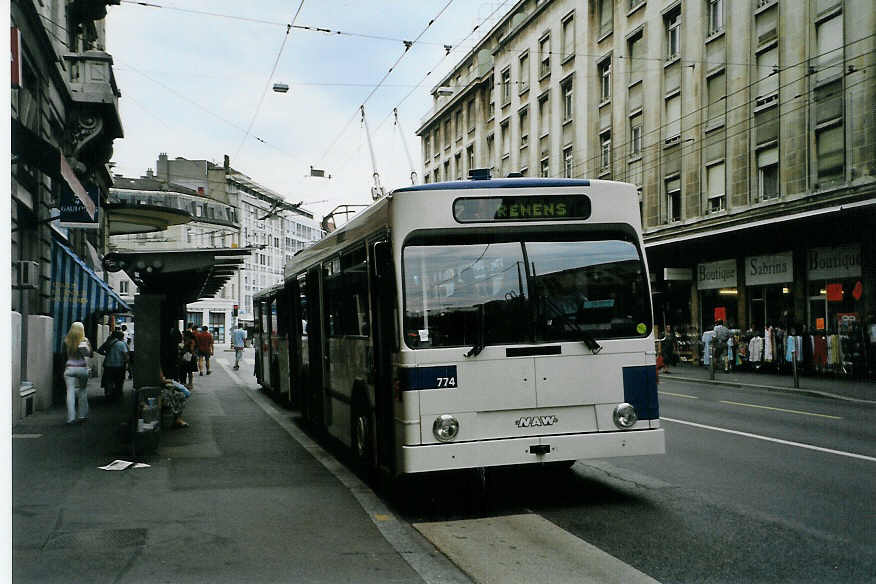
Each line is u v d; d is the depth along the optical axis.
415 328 6.64
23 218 13.99
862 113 21.12
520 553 5.57
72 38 19.70
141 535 5.93
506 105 45.28
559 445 6.72
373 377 7.53
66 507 6.84
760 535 5.88
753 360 24.36
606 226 7.11
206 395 19.22
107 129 19.11
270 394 18.78
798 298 23.80
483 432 6.64
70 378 12.52
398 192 6.82
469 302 6.75
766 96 24.80
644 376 6.99
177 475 8.39
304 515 6.60
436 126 58.78
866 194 20.55
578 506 6.97
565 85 38.34
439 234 6.82
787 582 4.82
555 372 6.80
